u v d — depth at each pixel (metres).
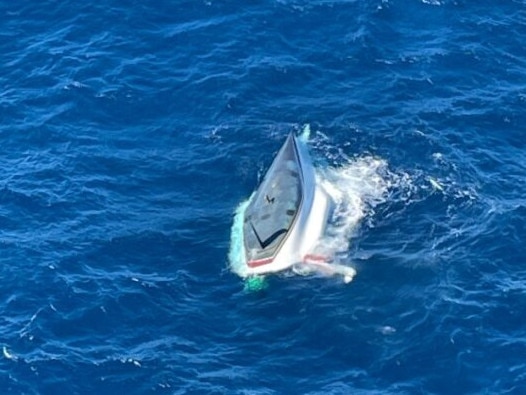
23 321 87.62
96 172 98.94
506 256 92.06
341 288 89.94
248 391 83.50
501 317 87.81
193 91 105.38
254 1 113.25
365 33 109.75
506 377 84.00
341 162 98.75
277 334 87.25
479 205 95.56
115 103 104.62
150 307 88.94
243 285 90.38
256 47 109.19
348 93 104.94
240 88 105.38
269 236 91.94
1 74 107.31
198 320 88.19
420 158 99.19
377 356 85.56
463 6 112.62
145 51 109.19
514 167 98.94
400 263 91.44
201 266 91.75
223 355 85.94
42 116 103.50
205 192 97.44
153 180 98.38
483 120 102.69
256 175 98.44
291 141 98.31
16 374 84.25
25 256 92.06
